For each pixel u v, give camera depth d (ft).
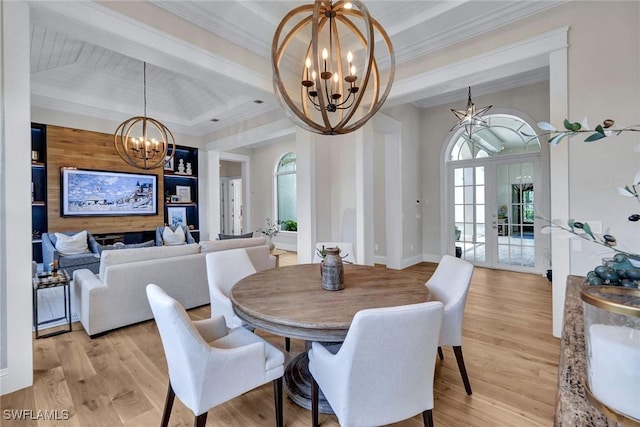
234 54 10.36
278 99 6.55
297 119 6.51
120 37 7.80
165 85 18.25
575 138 8.23
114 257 9.75
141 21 8.14
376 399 4.23
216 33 9.77
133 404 6.20
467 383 6.48
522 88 16.74
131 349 8.50
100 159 18.86
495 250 18.20
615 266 2.70
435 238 20.17
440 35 10.07
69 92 16.92
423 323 4.14
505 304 11.99
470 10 9.02
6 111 6.39
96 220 18.86
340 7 6.21
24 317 6.68
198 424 4.58
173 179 23.53
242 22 9.71
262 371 5.16
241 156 29.43
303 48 11.56
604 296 2.05
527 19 8.87
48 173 17.07
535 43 8.73
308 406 6.06
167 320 4.42
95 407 6.09
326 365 4.58
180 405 6.17
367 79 5.78
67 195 17.70
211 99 18.22
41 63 14.28
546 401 6.24
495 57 9.39
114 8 7.67
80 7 7.15
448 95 18.37
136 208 20.61
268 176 29.04
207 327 6.05
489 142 18.44
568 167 8.32
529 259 17.08
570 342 2.84
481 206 18.67
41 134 17.31
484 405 6.15
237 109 17.97
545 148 16.29
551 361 7.75
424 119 20.54
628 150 7.61
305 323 4.72
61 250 15.62
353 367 4.05
